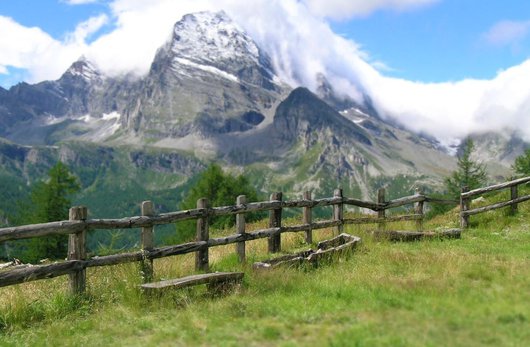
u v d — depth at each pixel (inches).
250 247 722.8
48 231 420.2
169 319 371.9
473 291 371.2
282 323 330.3
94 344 325.4
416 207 879.7
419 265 496.1
